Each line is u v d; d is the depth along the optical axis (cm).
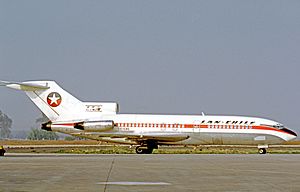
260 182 4159
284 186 3866
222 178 4512
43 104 11419
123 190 3588
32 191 3478
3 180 4247
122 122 11238
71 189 3622
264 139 11162
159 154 10319
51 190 3544
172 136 11162
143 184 3997
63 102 11388
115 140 11388
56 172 5097
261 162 6981
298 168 5803
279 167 5962
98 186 3834
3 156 8625
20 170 5338
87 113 11325
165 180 4325
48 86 11431
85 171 5244
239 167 5941
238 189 3666
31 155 9125
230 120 11269
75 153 10750
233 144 11375
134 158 8025
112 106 11388
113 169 5547
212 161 7175
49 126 11312
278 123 11300
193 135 11212
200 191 3538
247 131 11162
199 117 11350
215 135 11194
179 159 7775
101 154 10050
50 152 11181
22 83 11238
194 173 5053
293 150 14125
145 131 11200
